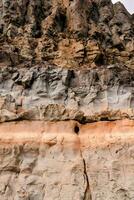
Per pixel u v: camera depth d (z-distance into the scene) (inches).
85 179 920.3
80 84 1032.2
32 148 948.0
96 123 987.9
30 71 1026.1
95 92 1018.7
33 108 984.9
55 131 967.0
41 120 975.6
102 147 953.5
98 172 928.3
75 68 1066.1
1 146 938.1
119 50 1226.6
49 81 1022.4
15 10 1236.5
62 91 1009.5
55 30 1195.9
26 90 1011.9
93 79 1035.9
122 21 1322.6
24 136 957.8
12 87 1013.2
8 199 895.7
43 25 1211.2
